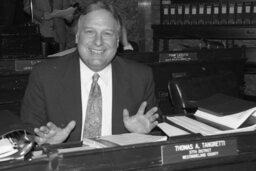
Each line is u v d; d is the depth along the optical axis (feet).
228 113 4.30
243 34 16.07
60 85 5.67
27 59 8.48
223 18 16.52
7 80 8.31
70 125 4.63
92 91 5.64
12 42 12.60
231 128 4.04
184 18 17.46
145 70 6.08
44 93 5.66
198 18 17.11
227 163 3.56
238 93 7.25
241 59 11.21
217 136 3.54
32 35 12.94
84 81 5.73
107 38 5.45
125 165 3.25
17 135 3.75
